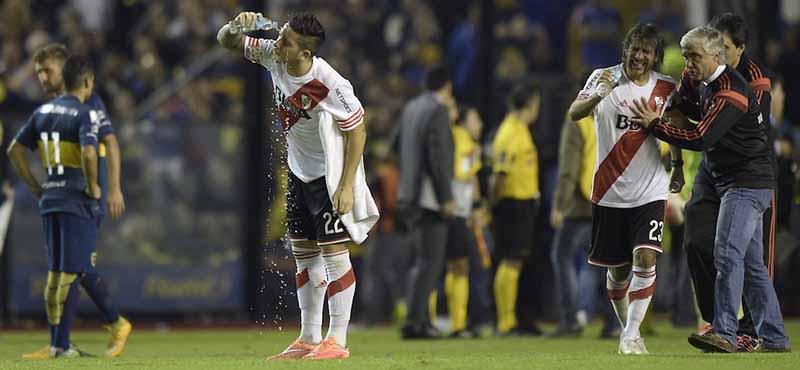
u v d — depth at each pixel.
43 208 33.28
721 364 25.58
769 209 30.83
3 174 54.19
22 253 55.25
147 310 57.06
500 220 45.28
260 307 58.06
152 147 57.19
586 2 68.81
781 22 68.31
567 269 43.31
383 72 68.25
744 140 29.44
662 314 57.09
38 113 33.56
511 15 69.31
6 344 42.75
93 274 34.34
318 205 28.05
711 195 30.64
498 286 46.03
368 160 60.53
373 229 55.28
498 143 45.12
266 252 57.50
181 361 27.88
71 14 67.44
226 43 27.94
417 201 43.53
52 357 33.03
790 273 54.25
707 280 31.12
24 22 67.88
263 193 58.19
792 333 44.66
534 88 45.47
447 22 70.12
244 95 58.16
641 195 29.02
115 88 63.38
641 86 28.69
